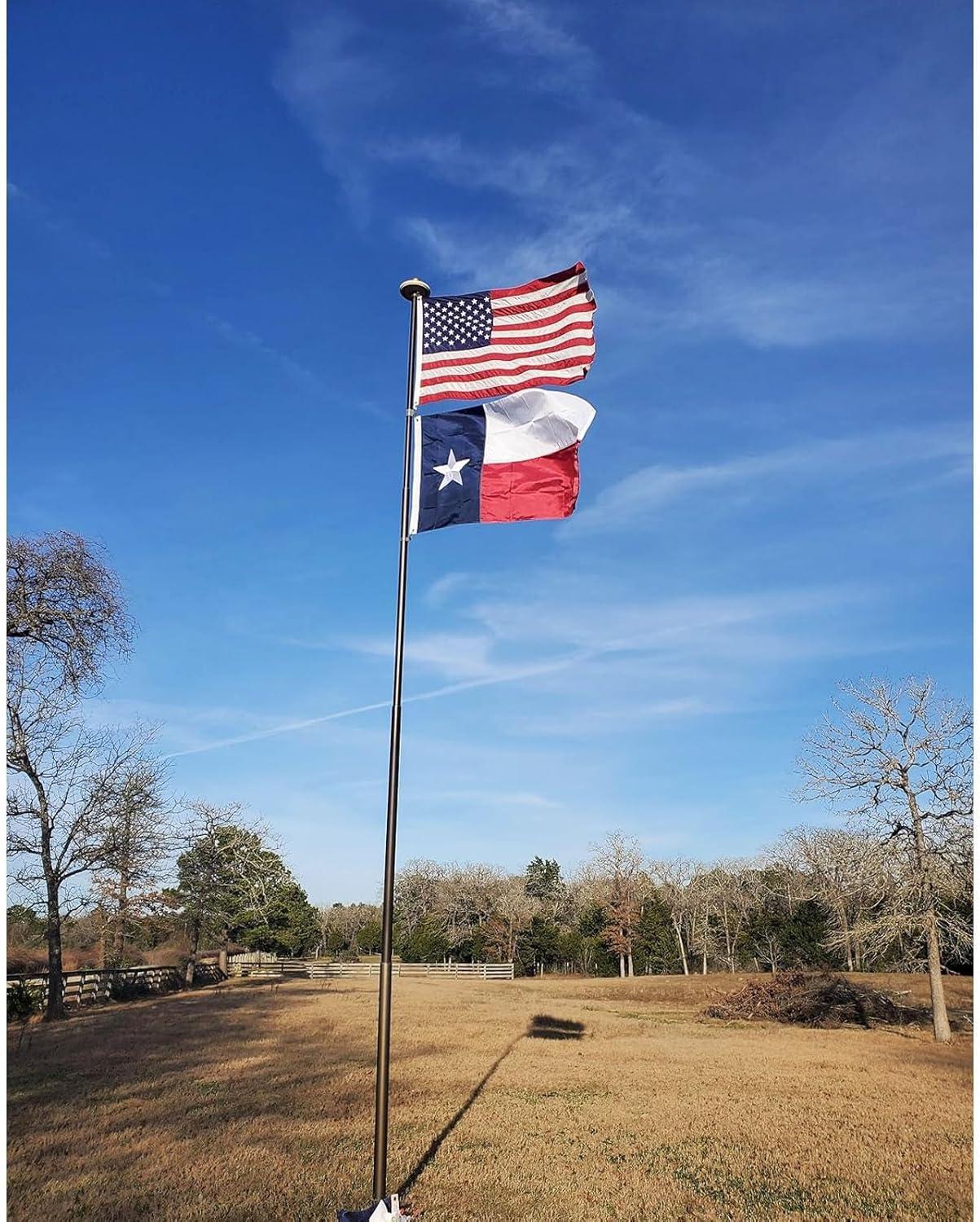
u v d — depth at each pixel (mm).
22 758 20266
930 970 21125
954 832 20469
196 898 35938
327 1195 7867
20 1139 9648
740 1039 20719
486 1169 8805
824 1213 7715
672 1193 8172
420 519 8266
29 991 21750
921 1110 11898
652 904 55594
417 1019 23250
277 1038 18312
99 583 20219
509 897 60969
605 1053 17500
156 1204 7594
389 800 7477
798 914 41906
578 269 8727
